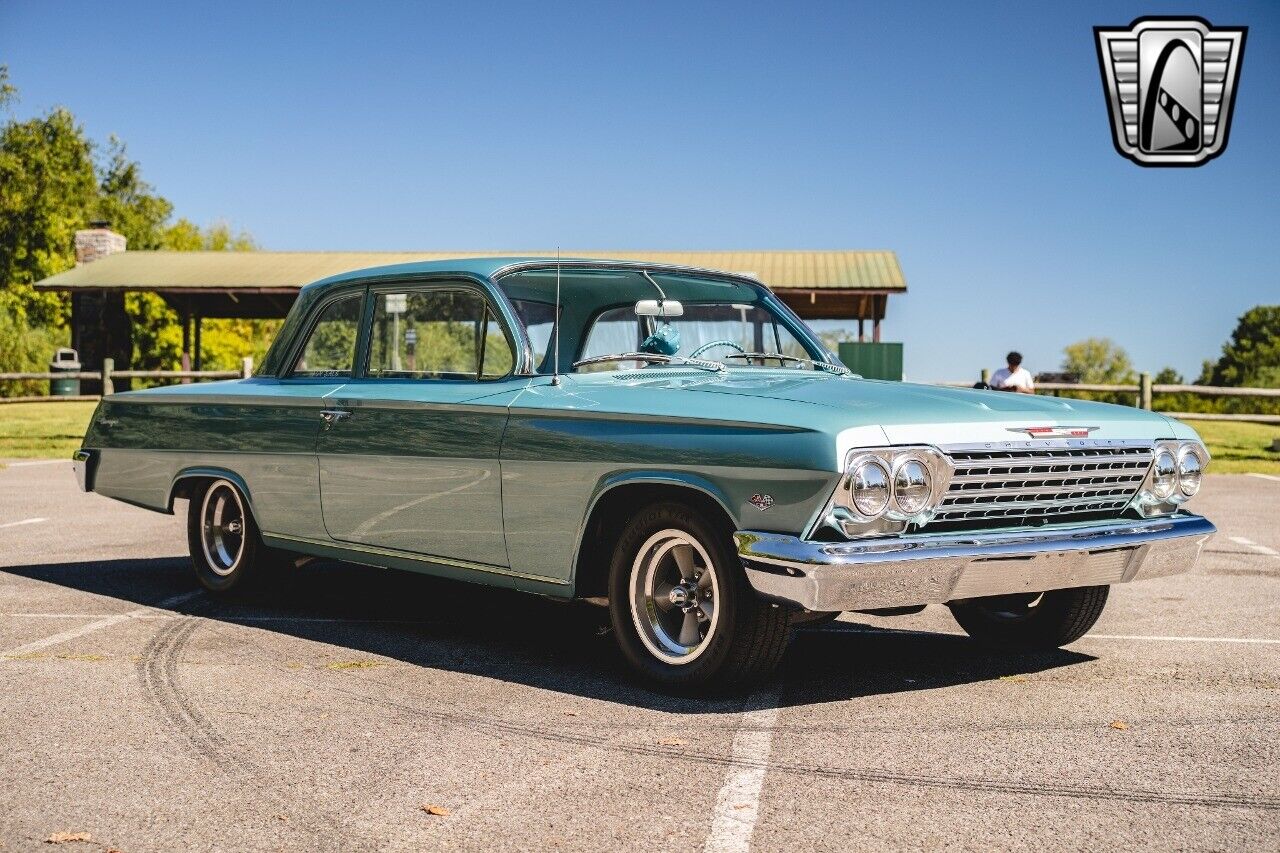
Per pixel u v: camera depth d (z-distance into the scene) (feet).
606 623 18.94
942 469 13.25
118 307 123.13
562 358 16.47
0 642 17.56
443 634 18.25
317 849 9.83
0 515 33.83
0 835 10.10
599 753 12.39
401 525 17.19
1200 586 23.07
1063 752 12.48
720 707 14.15
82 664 16.20
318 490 18.42
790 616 14.03
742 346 18.06
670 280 17.81
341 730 13.17
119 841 9.98
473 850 9.81
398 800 10.98
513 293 16.72
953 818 10.56
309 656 16.74
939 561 13.14
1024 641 17.52
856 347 76.54
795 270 97.91
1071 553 14.01
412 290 17.81
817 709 14.11
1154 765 12.06
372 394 17.65
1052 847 9.88
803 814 10.65
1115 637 18.35
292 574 20.63
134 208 258.37
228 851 9.78
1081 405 15.53
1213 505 37.93
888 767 11.97
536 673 15.80
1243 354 382.01
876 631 18.84
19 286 200.23
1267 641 18.06
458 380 16.98
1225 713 14.01
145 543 28.22
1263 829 10.29
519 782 11.48
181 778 11.57
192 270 107.04
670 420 14.14
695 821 10.47
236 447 19.76
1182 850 9.82
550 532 15.26
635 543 14.80
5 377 81.51
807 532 12.94
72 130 237.45
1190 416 64.75
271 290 98.17
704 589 14.46
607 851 9.80
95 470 22.29
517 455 15.53
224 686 15.06
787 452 13.05
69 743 12.67
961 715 13.89
